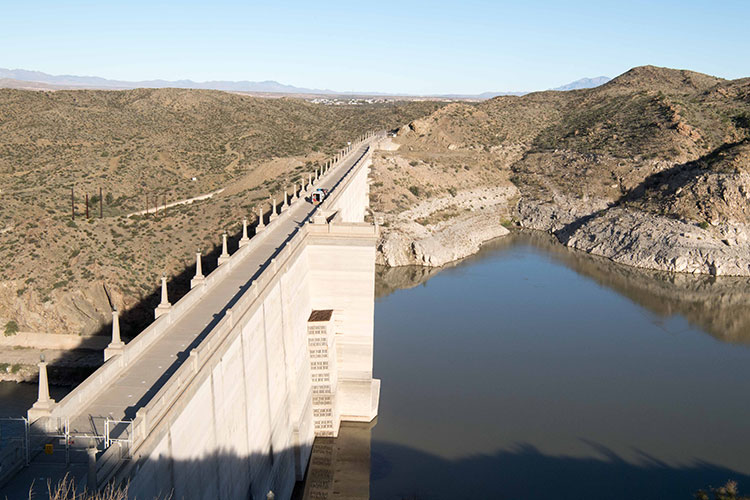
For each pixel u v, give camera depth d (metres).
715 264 108.94
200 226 87.62
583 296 92.88
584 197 140.88
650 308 88.38
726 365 68.56
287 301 41.34
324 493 45.06
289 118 194.38
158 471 20.83
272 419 37.19
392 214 118.38
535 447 50.41
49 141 126.81
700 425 54.88
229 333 28.70
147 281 75.50
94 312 71.12
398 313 82.06
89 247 77.62
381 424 53.28
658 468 48.03
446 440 51.00
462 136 178.75
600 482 46.00
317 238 50.06
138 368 25.91
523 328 77.62
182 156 131.88
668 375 65.31
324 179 82.56
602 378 63.78
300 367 45.28
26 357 65.38
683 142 143.12
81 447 19.73
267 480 36.19
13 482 17.97
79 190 100.44
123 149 127.75
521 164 165.00
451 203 136.88
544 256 117.81
